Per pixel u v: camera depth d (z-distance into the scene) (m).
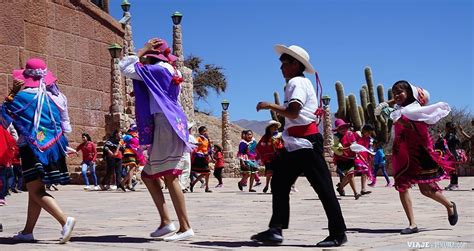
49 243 6.85
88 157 20.94
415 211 10.76
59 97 7.26
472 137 19.05
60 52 25.19
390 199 14.45
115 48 26.28
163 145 6.99
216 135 61.09
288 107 6.29
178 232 7.11
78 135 25.78
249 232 7.74
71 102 25.55
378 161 22.89
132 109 27.98
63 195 17.20
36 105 6.95
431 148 7.69
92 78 26.77
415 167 7.62
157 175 7.00
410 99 7.81
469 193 16.98
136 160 19.84
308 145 6.37
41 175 6.84
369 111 41.88
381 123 41.41
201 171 19.56
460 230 7.71
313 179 6.39
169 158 6.97
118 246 6.49
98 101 27.00
